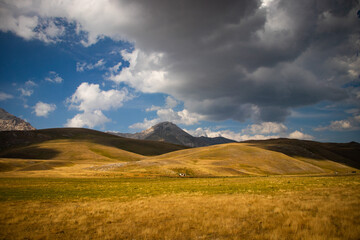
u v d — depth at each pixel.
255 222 14.79
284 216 15.48
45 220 17.84
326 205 17.22
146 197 27.92
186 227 14.37
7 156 168.25
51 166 111.75
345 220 13.45
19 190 36.12
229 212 17.64
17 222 17.39
